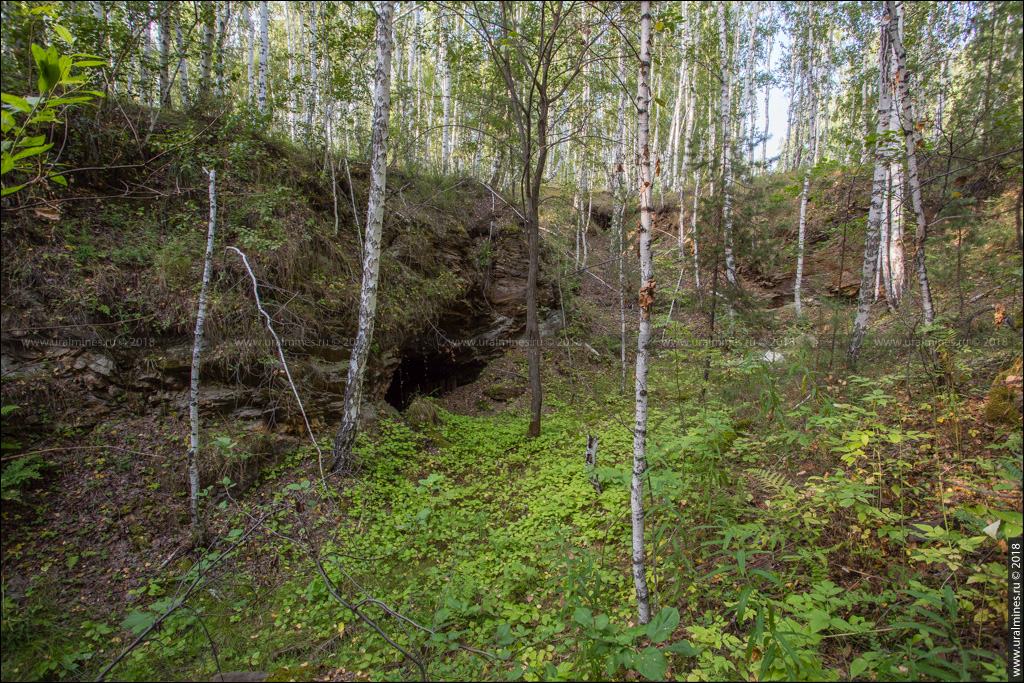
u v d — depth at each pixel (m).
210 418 6.60
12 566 4.69
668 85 24.78
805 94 25.78
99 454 5.70
